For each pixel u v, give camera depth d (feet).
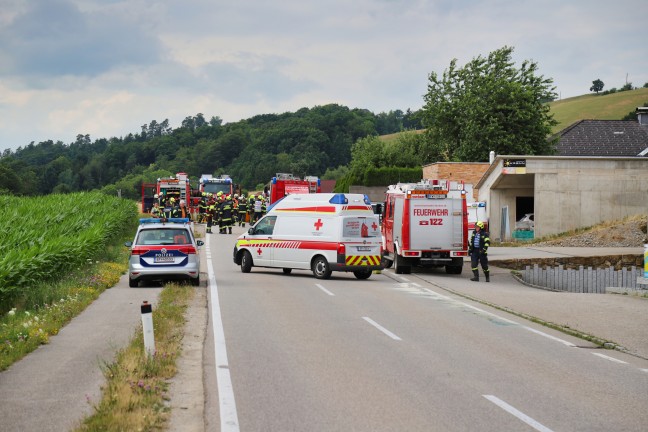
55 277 69.56
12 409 27.40
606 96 497.46
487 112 219.41
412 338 45.47
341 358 38.68
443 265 93.30
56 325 46.03
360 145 294.05
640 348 44.32
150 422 25.50
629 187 141.18
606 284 104.17
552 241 134.82
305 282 77.87
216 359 37.99
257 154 523.70
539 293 74.79
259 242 85.87
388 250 99.71
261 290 69.41
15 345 39.17
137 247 69.15
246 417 27.12
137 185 457.68
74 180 545.03
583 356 41.45
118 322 48.85
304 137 525.75
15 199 154.92
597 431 26.03
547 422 27.04
